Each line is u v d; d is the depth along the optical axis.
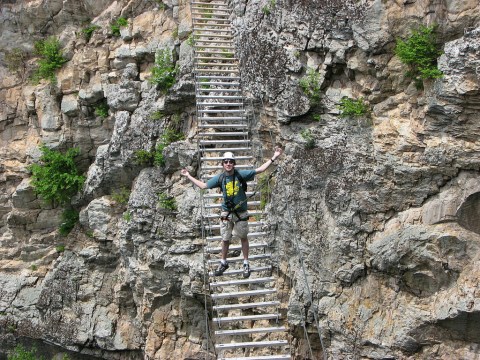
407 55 10.64
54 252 17.91
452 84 9.99
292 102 12.20
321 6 11.80
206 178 12.62
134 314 15.88
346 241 11.40
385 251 10.91
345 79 11.95
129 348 15.64
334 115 11.93
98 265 16.61
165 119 14.83
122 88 15.80
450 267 10.35
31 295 17.73
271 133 13.02
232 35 14.36
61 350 17.12
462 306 9.96
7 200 18.69
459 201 10.40
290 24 12.36
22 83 18.73
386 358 10.82
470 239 10.29
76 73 17.39
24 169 18.27
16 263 18.33
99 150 16.47
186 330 14.21
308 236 11.83
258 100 13.16
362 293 11.33
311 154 11.95
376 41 11.07
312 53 12.16
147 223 14.27
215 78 13.61
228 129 13.70
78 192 17.39
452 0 10.26
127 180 15.87
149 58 16.00
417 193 10.91
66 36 17.88
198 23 14.66
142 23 16.19
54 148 17.56
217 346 10.41
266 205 12.71
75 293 16.59
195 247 13.58
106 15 17.25
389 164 11.02
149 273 14.28
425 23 10.61
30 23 18.47
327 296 11.57
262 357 10.20
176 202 14.09
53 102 17.80
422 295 10.75
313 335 11.91
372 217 11.32
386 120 11.25
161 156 14.52
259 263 12.64
